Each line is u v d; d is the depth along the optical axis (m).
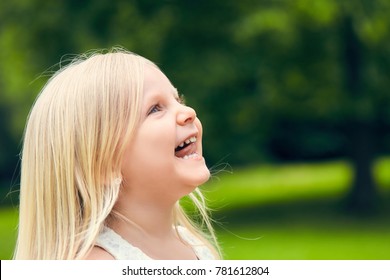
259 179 42.44
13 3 24.00
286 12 21.73
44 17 22.72
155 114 3.22
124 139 3.17
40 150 3.38
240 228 23.30
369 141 26.44
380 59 24.11
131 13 21.72
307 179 39.84
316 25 22.72
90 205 3.19
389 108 26.47
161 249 3.32
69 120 3.29
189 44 22.48
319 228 22.70
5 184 48.41
